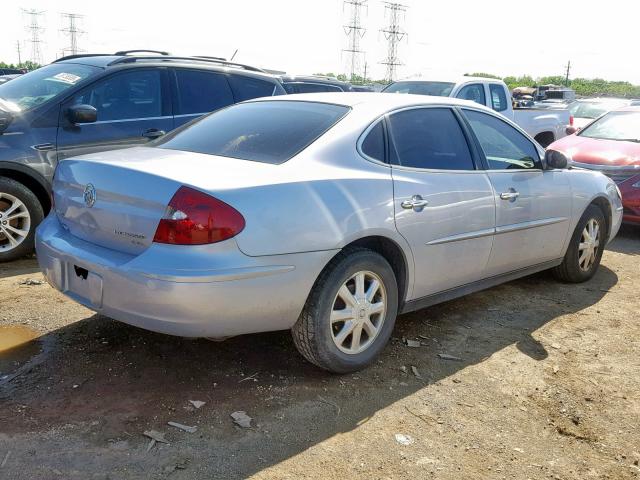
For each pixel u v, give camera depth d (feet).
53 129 18.72
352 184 11.28
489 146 14.79
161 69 21.22
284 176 10.61
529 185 15.33
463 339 13.85
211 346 12.67
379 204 11.56
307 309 10.95
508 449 9.75
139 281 9.65
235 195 9.81
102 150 19.56
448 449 9.65
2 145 17.79
